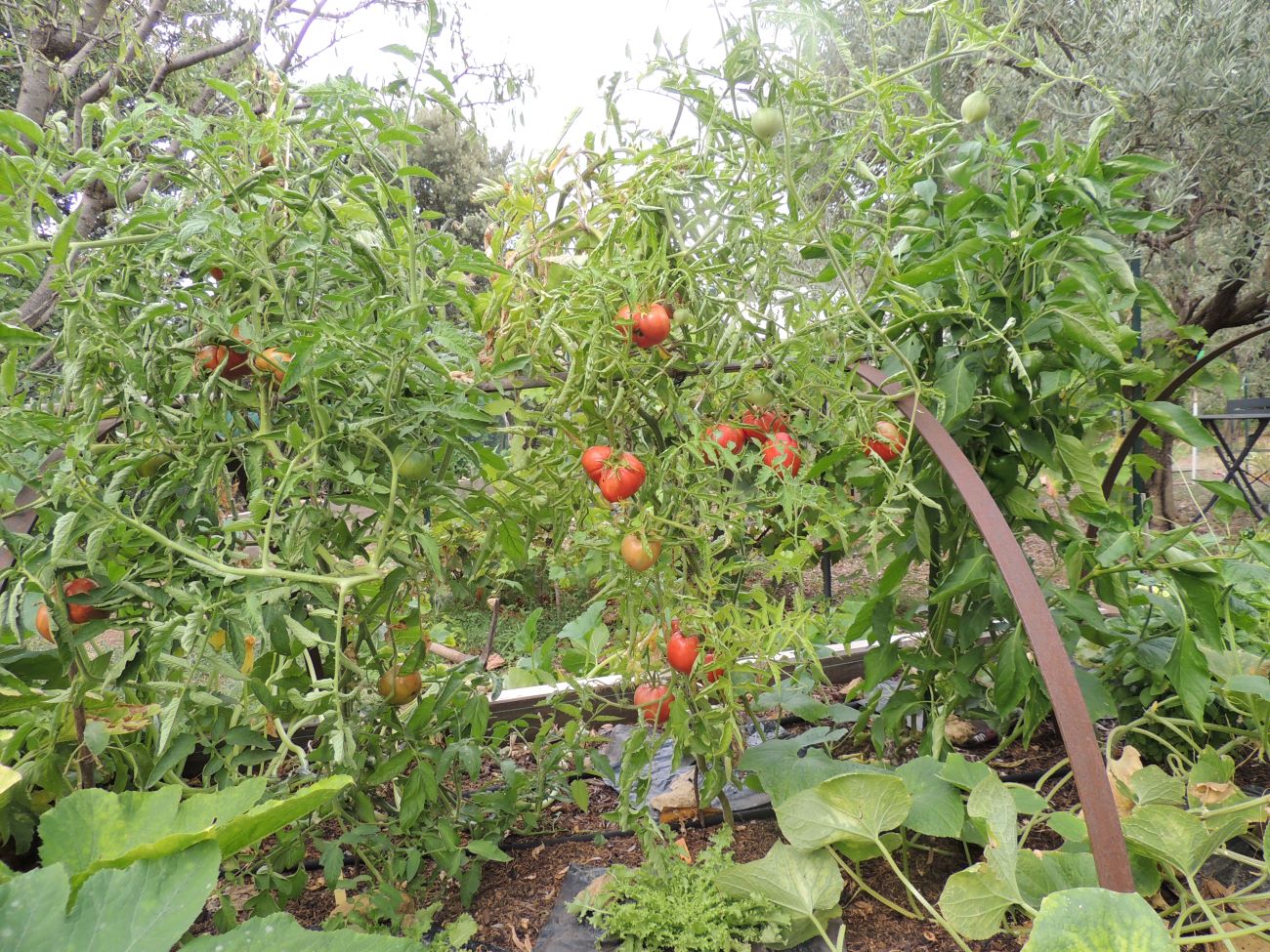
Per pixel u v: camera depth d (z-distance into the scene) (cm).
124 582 121
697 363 146
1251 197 439
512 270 135
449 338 116
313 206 117
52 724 133
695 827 180
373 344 117
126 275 118
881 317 165
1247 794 169
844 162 141
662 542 140
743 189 135
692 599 143
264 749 141
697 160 137
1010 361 150
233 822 92
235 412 129
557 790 190
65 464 109
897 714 170
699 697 146
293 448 130
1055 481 187
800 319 145
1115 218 145
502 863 170
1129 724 183
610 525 143
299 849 141
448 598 253
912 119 141
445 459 136
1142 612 197
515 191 138
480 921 149
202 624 116
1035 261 144
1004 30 134
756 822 180
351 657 142
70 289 117
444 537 171
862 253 153
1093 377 167
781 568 149
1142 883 138
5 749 133
